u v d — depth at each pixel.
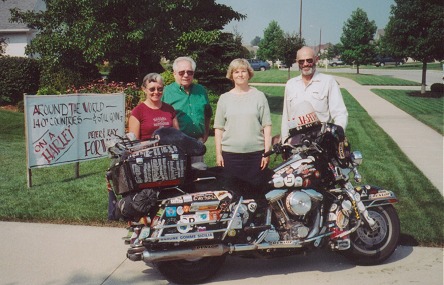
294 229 4.77
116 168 4.47
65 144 8.36
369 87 33.78
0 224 6.26
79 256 5.32
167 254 4.46
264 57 79.88
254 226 4.71
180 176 4.49
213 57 20.30
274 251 4.78
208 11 19.70
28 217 6.43
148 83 5.46
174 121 5.68
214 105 13.98
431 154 10.80
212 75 20.80
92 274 4.90
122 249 5.51
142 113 5.52
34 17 19.58
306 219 4.85
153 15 17.53
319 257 5.36
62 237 5.84
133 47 18.16
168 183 4.48
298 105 5.09
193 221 4.53
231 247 4.62
